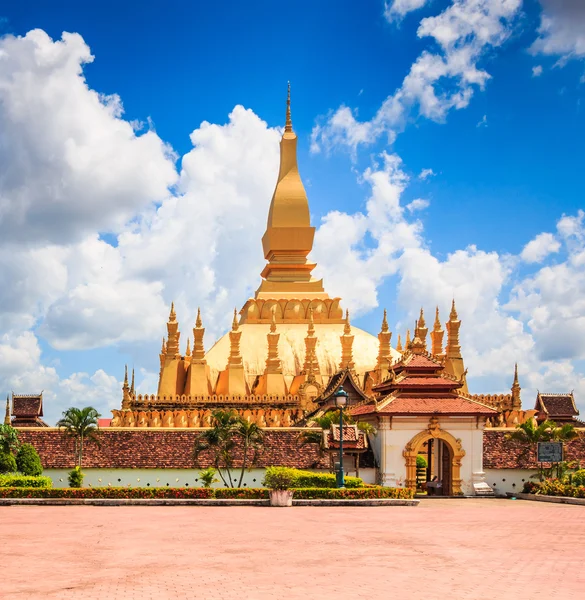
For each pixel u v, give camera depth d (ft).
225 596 65.82
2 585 70.18
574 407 268.62
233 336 270.46
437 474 206.49
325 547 94.22
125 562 82.74
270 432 200.75
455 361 281.74
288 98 327.06
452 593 67.62
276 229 312.91
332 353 287.28
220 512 140.87
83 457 192.85
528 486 191.01
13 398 275.18
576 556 88.84
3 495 157.79
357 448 179.22
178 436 199.31
